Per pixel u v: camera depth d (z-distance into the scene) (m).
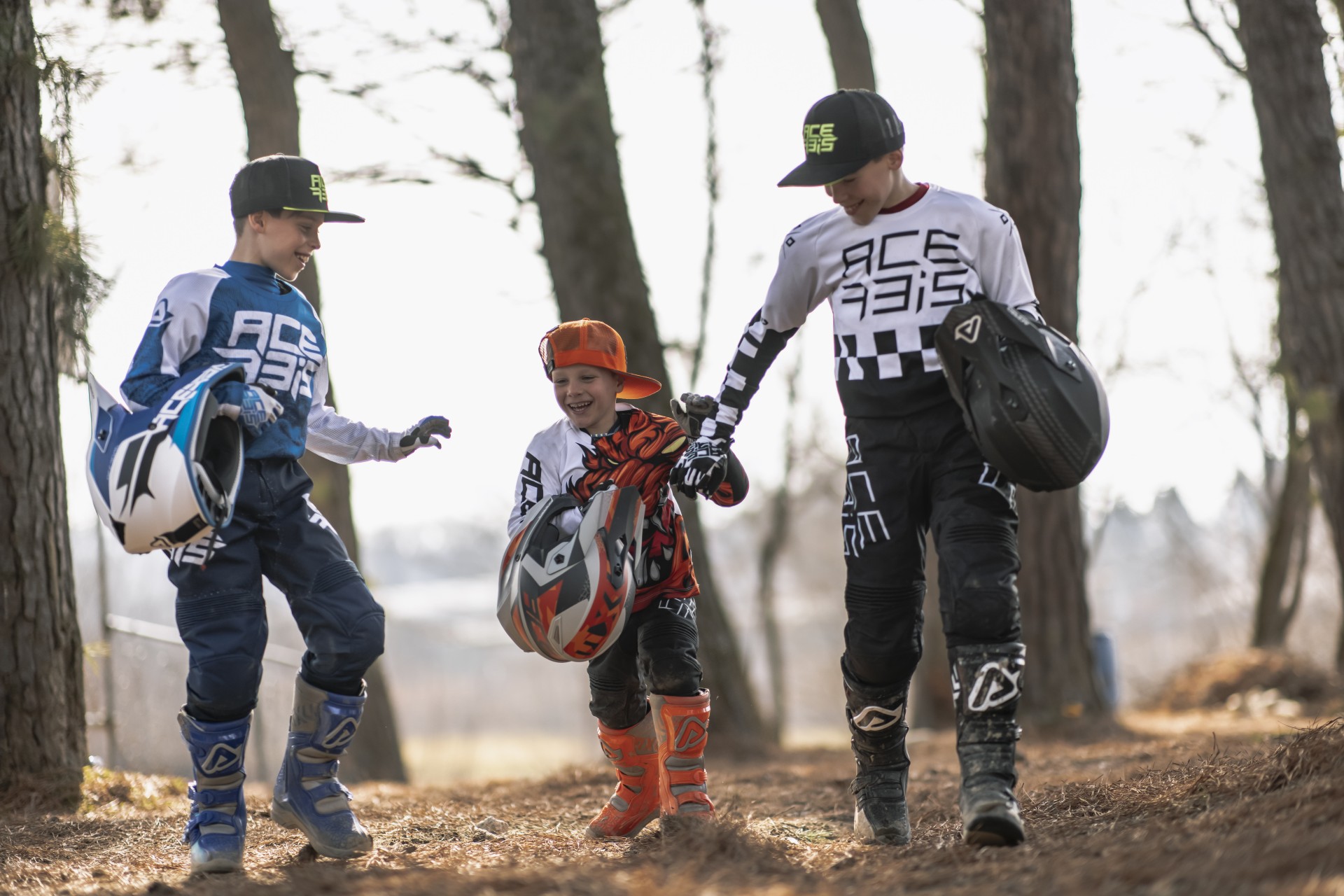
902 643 6.71
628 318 17.58
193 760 6.73
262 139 18.62
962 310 6.17
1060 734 16.69
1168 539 57.59
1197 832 5.73
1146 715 23.94
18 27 9.77
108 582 16.16
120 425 6.34
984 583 6.23
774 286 6.99
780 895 5.21
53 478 9.95
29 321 9.79
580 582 6.79
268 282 6.92
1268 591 33.41
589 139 17.59
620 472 7.38
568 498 7.29
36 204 9.77
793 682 78.00
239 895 5.74
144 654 15.57
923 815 8.68
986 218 6.44
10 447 9.69
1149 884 4.84
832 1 24.73
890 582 6.61
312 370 7.06
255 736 19.03
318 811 7.00
